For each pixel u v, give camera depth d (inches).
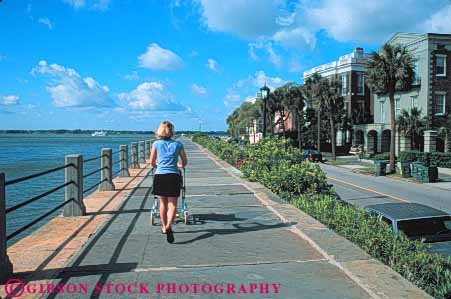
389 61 1284.4
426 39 1659.7
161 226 317.1
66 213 355.9
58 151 2704.2
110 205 410.3
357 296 180.7
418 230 321.7
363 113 2370.8
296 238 278.4
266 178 540.1
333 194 474.6
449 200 754.8
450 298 195.2
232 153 982.4
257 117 3297.2
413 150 1681.8
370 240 253.6
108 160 527.5
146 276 206.8
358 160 1910.7
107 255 240.8
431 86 1662.2
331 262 226.1
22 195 807.1
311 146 2496.3
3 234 200.1
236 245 261.7
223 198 454.3
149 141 1213.1
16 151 2773.1
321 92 2039.9
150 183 611.2
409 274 218.5
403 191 881.5
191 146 2220.7
